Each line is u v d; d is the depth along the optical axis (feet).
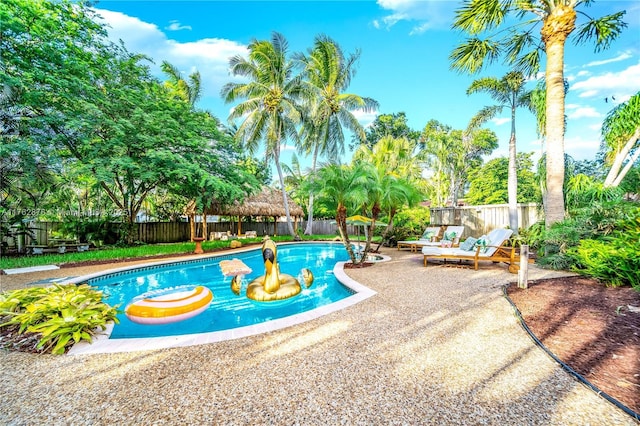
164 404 7.71
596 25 31.42
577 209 28.71
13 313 13.05
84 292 15.97
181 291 20.63
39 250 37.68
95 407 7.61
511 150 46.73
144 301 17.74
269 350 10.87
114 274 27.37
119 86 41.32
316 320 13.97
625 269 17.74
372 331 12.60
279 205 76.23
